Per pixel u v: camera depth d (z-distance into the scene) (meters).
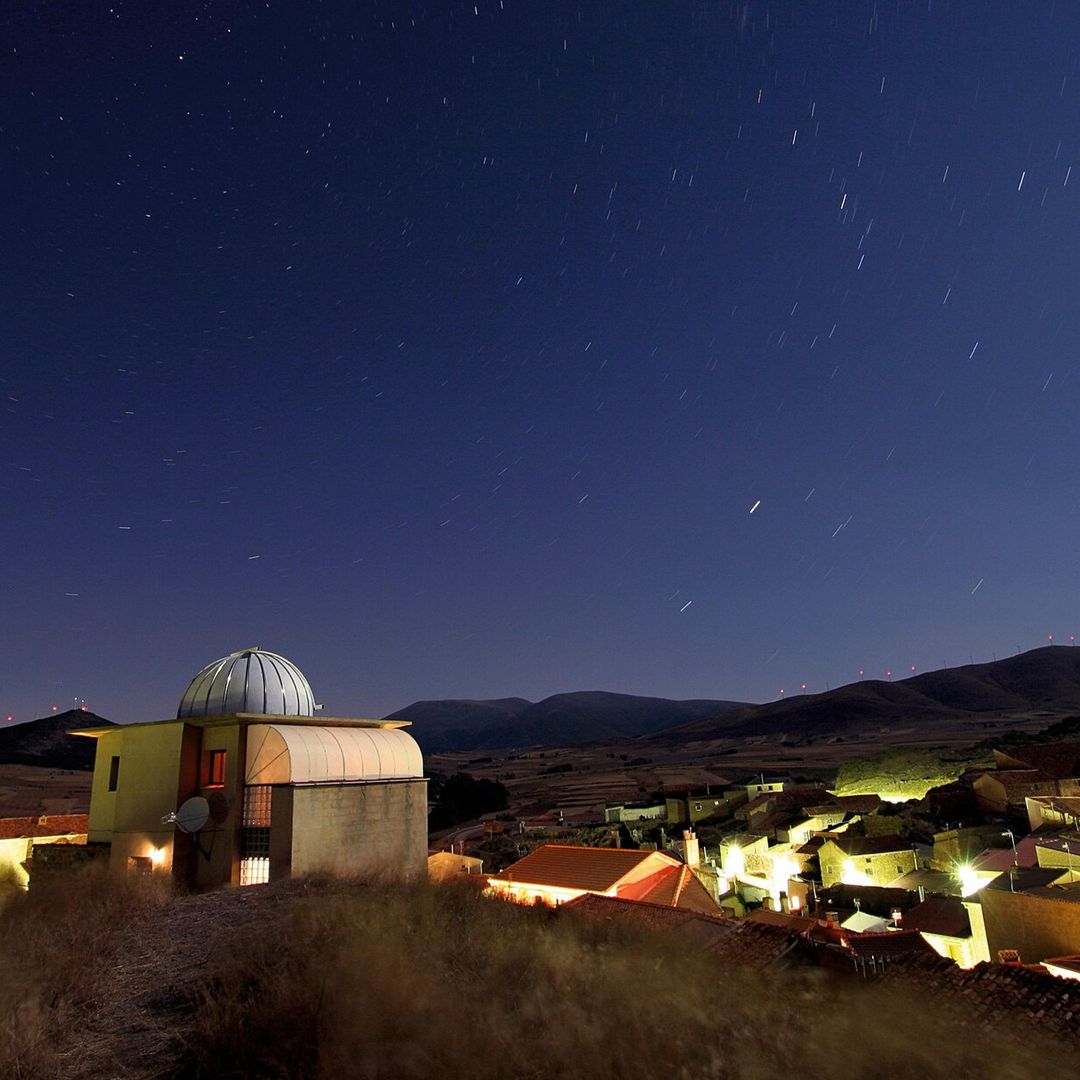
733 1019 11.30
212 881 24.95
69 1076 9.33
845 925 38.88
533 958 13.11
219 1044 9.60
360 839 26.03
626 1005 10.88
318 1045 9.19
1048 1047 12.58
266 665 29.52
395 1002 10.13
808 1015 12.27
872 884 50.47
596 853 35.44
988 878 39.62
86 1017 11.19
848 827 60.59
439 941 13.73
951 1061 11.13
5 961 12.61
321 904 16.02
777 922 29.12
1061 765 63.00
